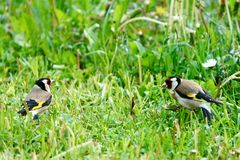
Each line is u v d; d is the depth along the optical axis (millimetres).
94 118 12031
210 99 11805
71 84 13523
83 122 11852
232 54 13250
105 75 14062
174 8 14859
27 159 10578
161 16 16062
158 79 13148
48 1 16312
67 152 10484
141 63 13922
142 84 13086
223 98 12312
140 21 16094
